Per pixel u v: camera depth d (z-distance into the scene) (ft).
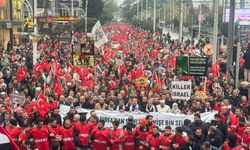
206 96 63.82
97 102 60.29
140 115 55.36
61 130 49.06
